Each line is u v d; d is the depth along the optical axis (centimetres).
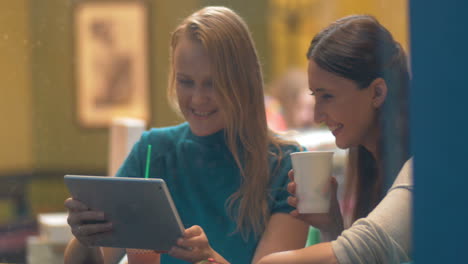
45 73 601
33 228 376
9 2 556
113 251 168
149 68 625
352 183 149
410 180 119
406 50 135
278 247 148
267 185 153
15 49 580
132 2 619
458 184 88
